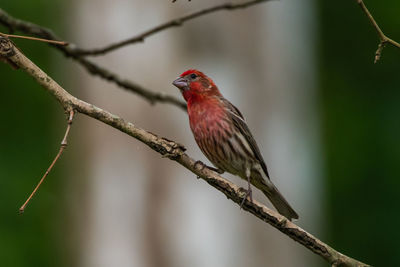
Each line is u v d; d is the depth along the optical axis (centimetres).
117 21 1276
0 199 1564
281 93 1247
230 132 1013
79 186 1268
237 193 716
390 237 1662
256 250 1180
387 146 1714
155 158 1228
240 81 1230
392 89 1764
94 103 1284
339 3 1778
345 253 1673
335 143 1745
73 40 1327
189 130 1237
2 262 1495
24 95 1648
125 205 1227
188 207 1202
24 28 952
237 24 1240
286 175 1231
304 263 1210
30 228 1548
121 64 1257
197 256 1182
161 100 1085
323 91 1794
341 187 1720
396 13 1728
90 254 1238
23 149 1638
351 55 1800
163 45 1247
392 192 1689
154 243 1205
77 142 1287
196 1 1246
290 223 699
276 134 1231
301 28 1307
